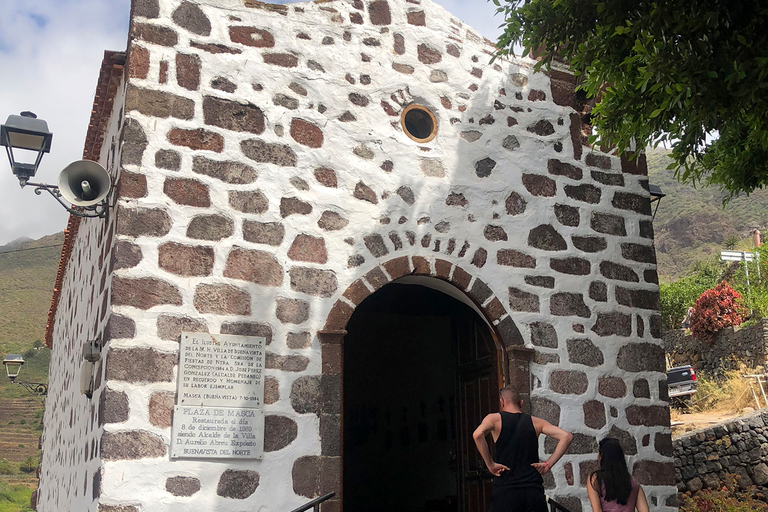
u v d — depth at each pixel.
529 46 6.64
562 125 8.23
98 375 6.25
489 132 7.81
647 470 7.51
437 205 7.34
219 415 5.96
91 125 8.54
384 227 7.05
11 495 42.81
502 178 7.73
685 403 18.83
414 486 10.58
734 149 6.98
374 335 11.80
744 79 5.62
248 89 6.82
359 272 6.84
